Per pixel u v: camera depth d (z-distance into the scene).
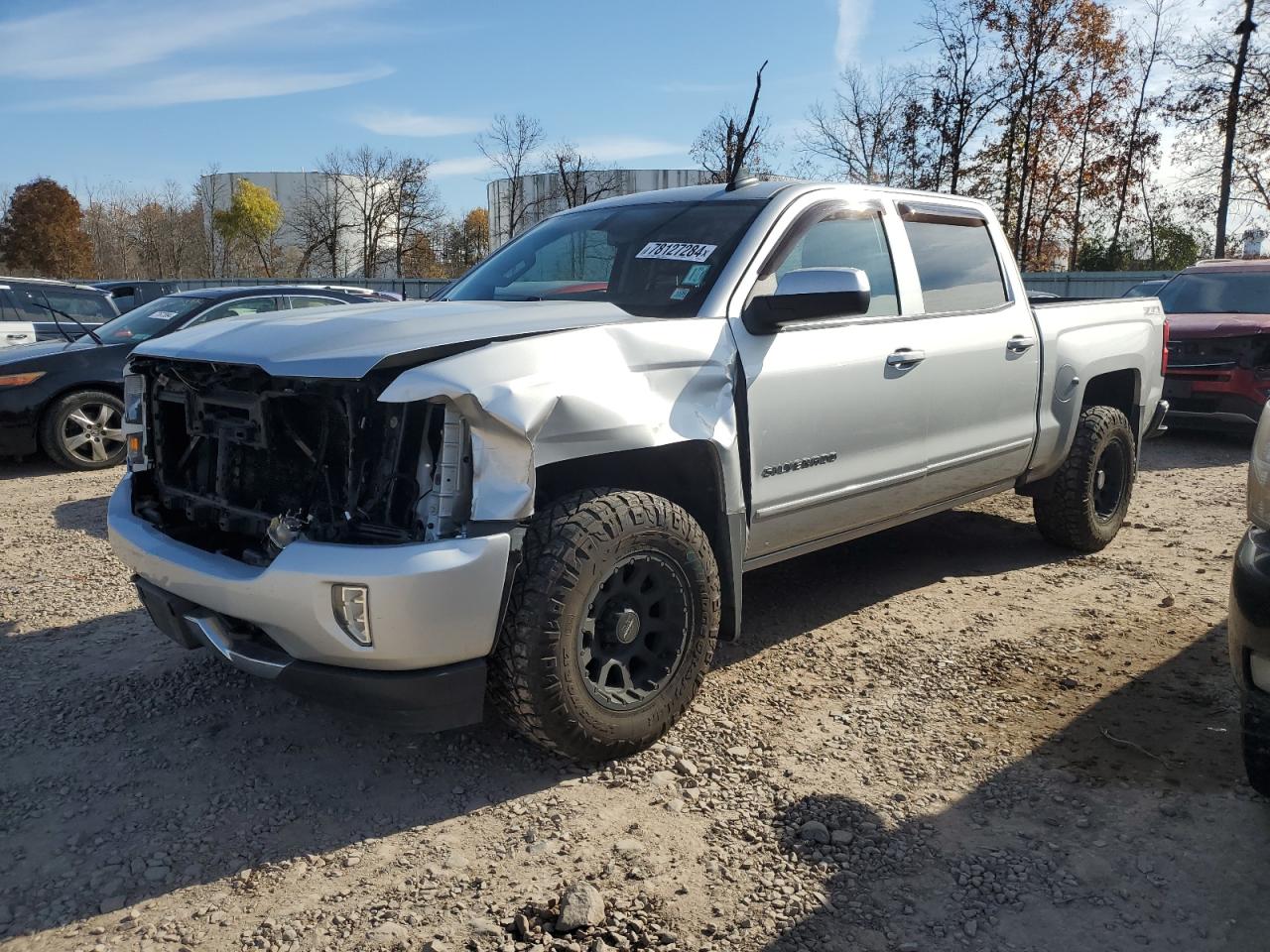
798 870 2.70
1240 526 6.40
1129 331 5.71
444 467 2.80
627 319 3.31
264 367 2.86
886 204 4.40
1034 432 5.03
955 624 4.58
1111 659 4.15
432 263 53.09
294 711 3.67
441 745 3.41
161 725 3.56
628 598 3.20
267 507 3.16
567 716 3.02
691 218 4.03
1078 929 2.46
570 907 2.46
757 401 3.57
